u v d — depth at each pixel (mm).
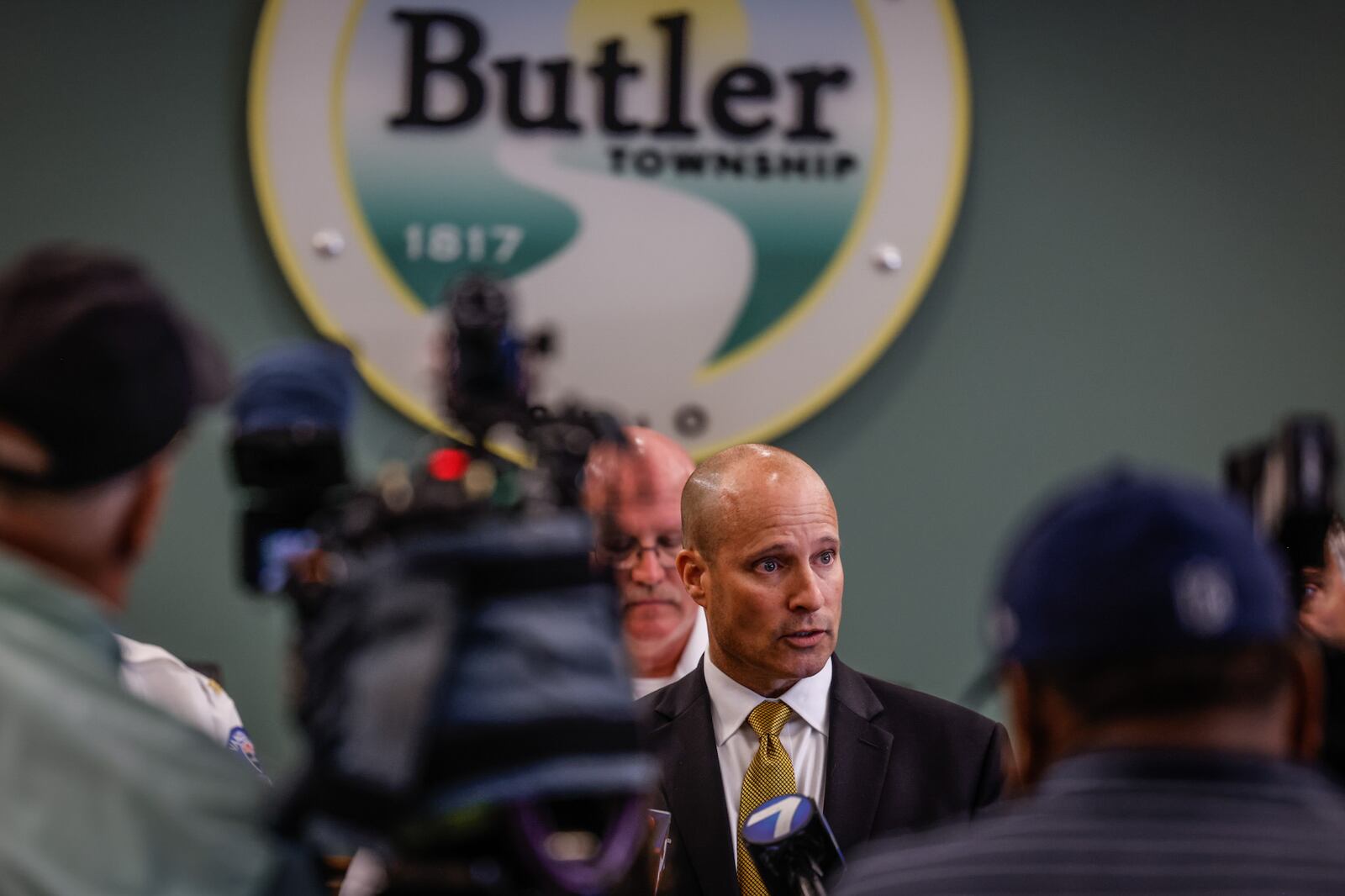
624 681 2684
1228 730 2846
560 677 2594
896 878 3020
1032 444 9328
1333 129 9461
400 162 9133
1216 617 2789
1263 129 9469
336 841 2572
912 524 9250
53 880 2482
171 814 2611
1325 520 4773
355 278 9102
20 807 2527
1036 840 2877
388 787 2438
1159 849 2783
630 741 2623
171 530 8969
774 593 5996
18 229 9102
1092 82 9461
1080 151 9445
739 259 9195
